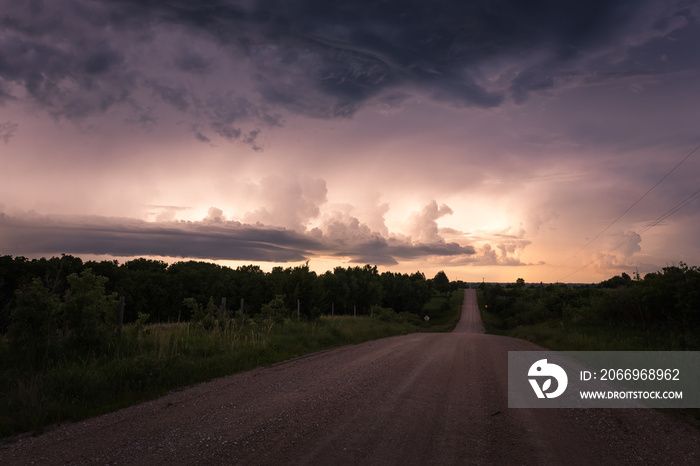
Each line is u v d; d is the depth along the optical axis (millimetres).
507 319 80000
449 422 6043
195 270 66500
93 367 8273
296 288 29172
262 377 9469
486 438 5387
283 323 21094
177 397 7434
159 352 10305
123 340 11078
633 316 22406
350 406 6785
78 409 6324
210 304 17703
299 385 8523
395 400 7254
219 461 4387
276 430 5469
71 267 37375
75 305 9930
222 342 13234
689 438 5617
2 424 5453
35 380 7004
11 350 8914
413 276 163750
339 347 16906
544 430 5812
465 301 151375
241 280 67188
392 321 45500
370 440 5152
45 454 4602
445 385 8719
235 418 6031
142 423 5781
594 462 4660
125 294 50812
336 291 63500
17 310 9055
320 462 4402
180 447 4809
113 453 4621
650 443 5375
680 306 19047
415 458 4617
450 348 16469
